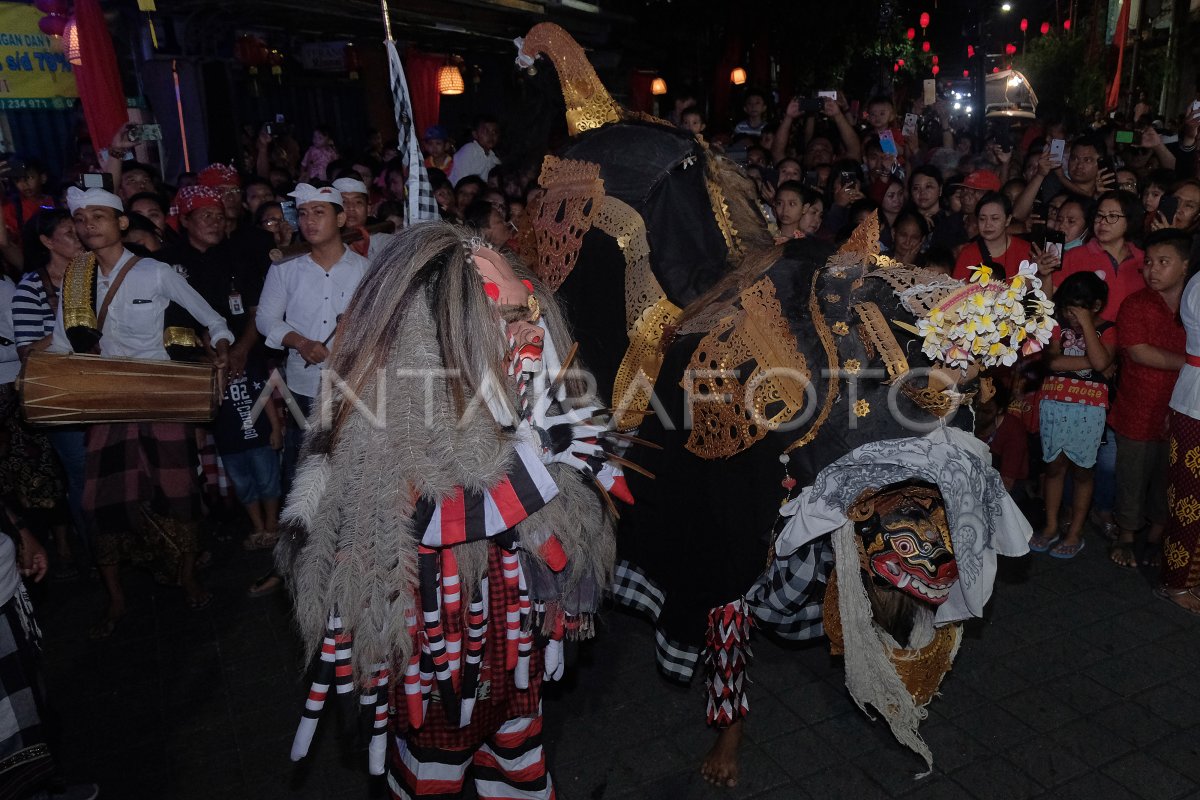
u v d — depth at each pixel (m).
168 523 4.44
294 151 11.98
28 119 9.91
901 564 2.69
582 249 3.74
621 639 4.23
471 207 5.61
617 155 3.78
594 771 3.37
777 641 4.16
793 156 10.06
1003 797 3.18
